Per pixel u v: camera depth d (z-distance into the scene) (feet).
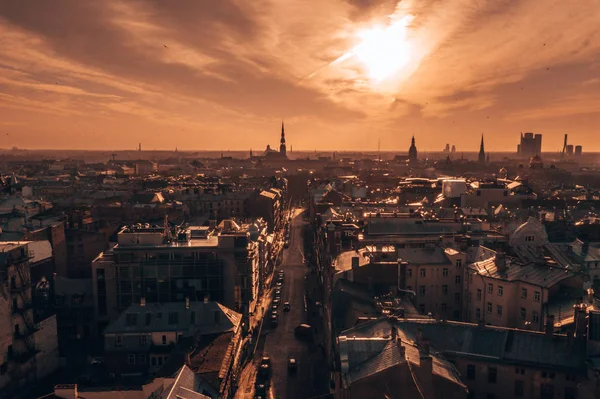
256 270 460.96
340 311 303.48
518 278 312.91
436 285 366.63
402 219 485.56
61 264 479.41
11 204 627.46
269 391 312.71
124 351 327.06
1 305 300.20
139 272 386.93
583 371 216.74
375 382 197.47
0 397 297.53
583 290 293.84
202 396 224.74
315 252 652.48
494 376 228.02
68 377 335.06
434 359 216.13
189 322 334.85
